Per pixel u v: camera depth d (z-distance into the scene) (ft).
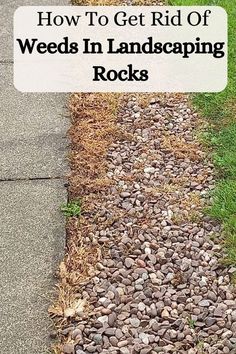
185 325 7.58
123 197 9.21
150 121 10.66
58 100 11.16
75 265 8.25
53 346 7.40
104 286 8.01
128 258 8.32
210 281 8.06
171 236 8.63
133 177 9.52
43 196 9.25
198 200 9.11
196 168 9.68
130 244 8.52
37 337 7.51
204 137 10.21
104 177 9.53
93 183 9.39
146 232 8.68
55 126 10.55
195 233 8.66
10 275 8.17
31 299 7.89
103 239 8.60
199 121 10.61
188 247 8.47
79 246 8.52
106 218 8.89
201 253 8.39
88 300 7.85
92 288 7.98
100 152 9.95
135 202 9.12
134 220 8.87
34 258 8.38
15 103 11.09
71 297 7.87
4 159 9.91
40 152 10.02
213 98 11.03
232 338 7.43
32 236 8.67
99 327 7.57
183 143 10.12
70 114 10.79
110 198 9.19
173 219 8.85
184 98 11.16
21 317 7.70
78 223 8.82
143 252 8.43
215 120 10.57
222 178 9.46
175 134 10.36
